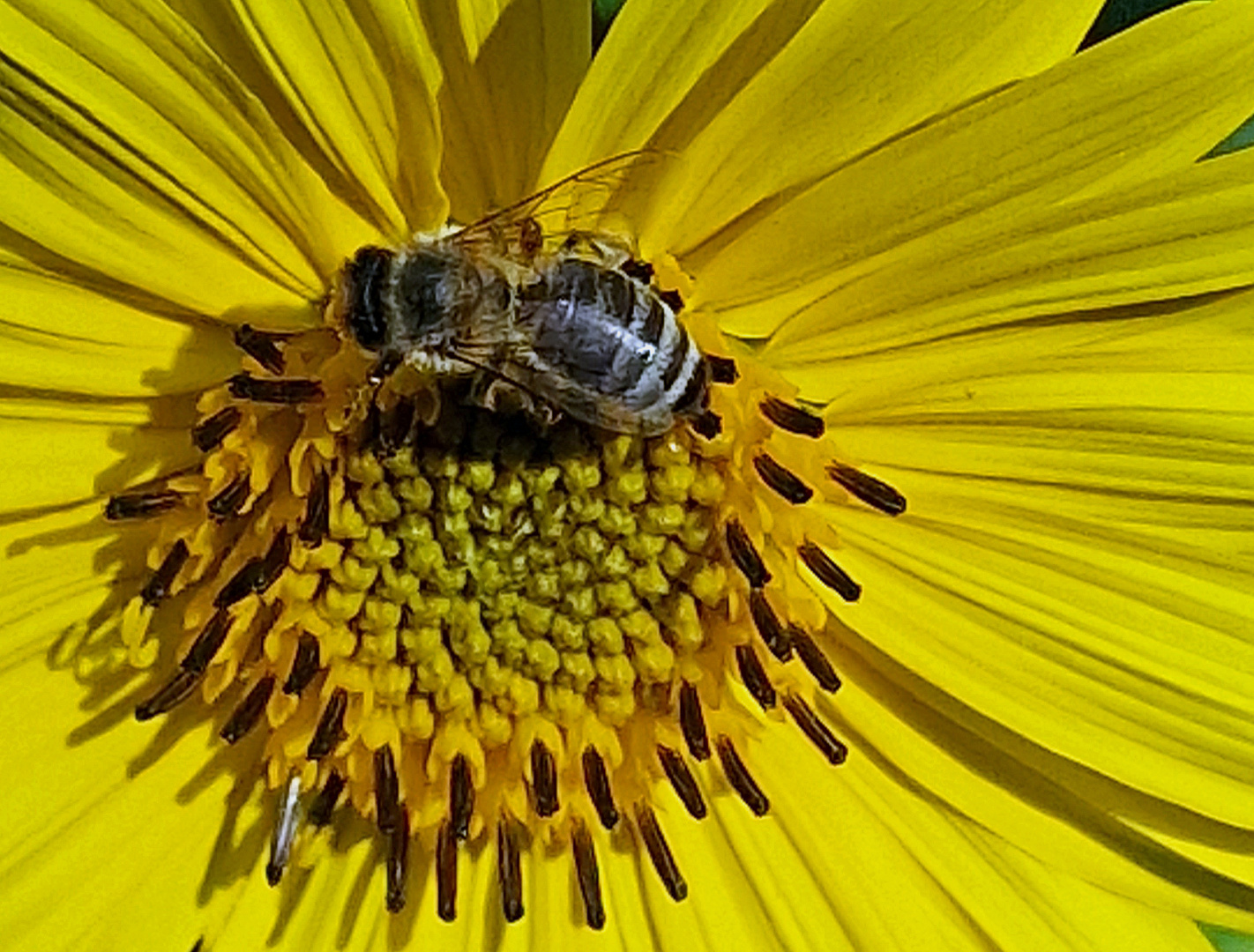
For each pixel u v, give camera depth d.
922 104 0.07
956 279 0.07
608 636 0.08
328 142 0.06
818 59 0.06
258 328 0.07
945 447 0.07
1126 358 0.07
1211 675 0.07
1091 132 0.06
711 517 0.07
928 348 0.07
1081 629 0.07
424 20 0.06
